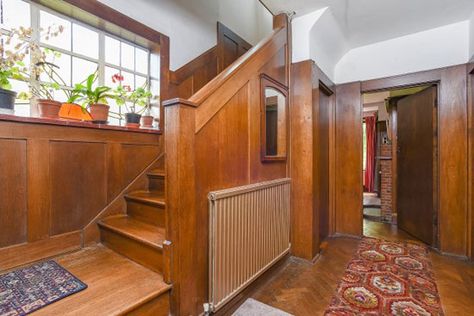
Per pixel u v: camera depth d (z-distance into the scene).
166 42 2.72
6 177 1.62
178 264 1.41
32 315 1.18
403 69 3.08
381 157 4.42
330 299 1.90
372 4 2.42
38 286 1.42
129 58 2.59
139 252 1.72
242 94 1.91
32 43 1.83
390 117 4.33
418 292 1.99
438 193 2.89
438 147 2.88
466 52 2.71
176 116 1.39
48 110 1.81
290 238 2.62
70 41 2.16
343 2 2.37
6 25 1.81
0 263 1.60
